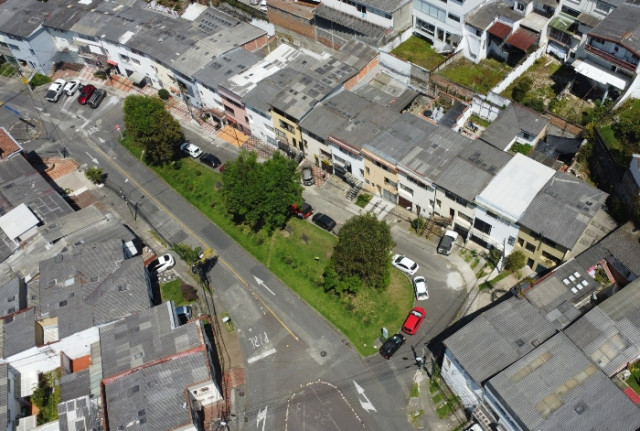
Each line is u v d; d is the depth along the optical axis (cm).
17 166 8719
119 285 6881
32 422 6103
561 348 5462
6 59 11412
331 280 6969
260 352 6812
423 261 7431
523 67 8719
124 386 6009
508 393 5169
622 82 7769
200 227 8262
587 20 8288
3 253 7631
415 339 6712
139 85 10600
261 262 7731
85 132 9931
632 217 6719
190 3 11519
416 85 9012
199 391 6112
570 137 7819
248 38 9975
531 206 6669
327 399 6350
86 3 11181
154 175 9094
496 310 5878
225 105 9250
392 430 6038
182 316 7081
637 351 5484
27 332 6456
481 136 7706
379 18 9350
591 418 4991
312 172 8756
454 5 8638
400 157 7475
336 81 8625
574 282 6259
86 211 8069
